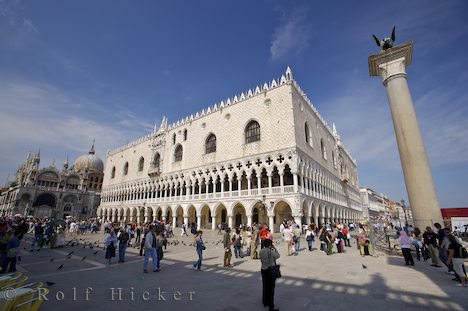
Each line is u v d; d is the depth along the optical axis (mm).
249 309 7680
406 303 8125
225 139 49375
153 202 61531
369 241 18625
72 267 14141
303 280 11172
